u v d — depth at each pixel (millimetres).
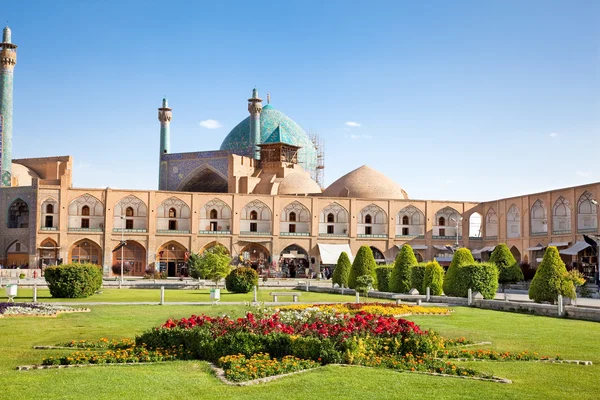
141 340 10250
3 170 45188
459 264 22578
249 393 7117
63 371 8383
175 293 26141
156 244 43875
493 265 21969
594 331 13133
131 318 14984
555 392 7332
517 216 43438
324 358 9000
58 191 42656
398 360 9117
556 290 18172
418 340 9578
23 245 42875
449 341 10883
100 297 22688
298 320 10555
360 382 7656
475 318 16000
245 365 8562
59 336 11742
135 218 44094
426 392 7203
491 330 13266
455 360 9469
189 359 9547
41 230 42125
